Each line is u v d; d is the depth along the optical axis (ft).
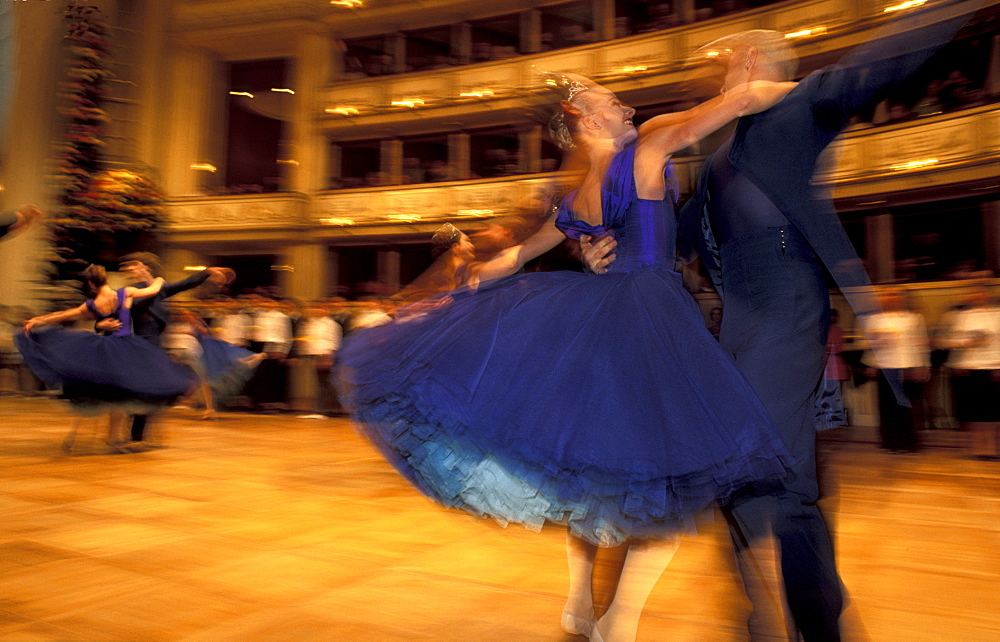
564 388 5.15
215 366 24.41
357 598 7.16
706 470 4.72
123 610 6.75
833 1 36.47
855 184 35.29
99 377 18.04
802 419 5.18
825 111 5.32
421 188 49.08
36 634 6.10
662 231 5.91
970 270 33.19
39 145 54.44
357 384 5.81
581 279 5.95
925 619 6.81
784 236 5.41
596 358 5.27
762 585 5.29
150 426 22.16
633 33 46.57
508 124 49.32
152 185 48.26
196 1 55.11
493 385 5.23
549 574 8.04
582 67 45.37
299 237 52.24
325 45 53.67
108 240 46.37
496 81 48.37
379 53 54.29
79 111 48.65
